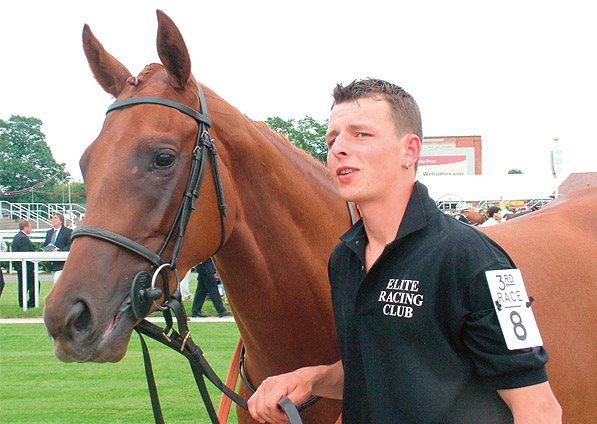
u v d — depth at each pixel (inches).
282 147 79.1
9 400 167.2
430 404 42.6
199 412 155.6
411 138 48.1
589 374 76.9
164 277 60.1
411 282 44.2
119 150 59.0
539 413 40.0
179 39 62.9
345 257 53.2
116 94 68.9
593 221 97.2
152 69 67.6
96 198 57.7
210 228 65.1
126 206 57.8
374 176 46.6
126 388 179.8
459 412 43.2
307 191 76.6
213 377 62.0
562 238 87.8
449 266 43.3
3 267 644.7
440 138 1957.4
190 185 62.1
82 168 61.5
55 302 52.9
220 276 75.2
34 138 2017.7
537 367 40.3
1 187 1905.8
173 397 169.8
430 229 45.9
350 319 49.4
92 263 55.3
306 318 73.7
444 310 43.6
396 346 44.2
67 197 1704.0
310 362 75.4
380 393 44.8
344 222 82.3
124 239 57.0
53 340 54.1
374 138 46.5
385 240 48.3
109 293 55.5
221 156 68.6
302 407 69.4
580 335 77.2
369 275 46.6
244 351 83.0
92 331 53.7
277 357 74.4
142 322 60.4
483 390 43.8
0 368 205.2
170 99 63.7
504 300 41.3
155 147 59.4
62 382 187.0
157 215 59.3
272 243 71.6
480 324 41.2
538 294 75.5
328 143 50.9
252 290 71.4
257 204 71.2
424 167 1845.5
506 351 40.4
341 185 47.6
